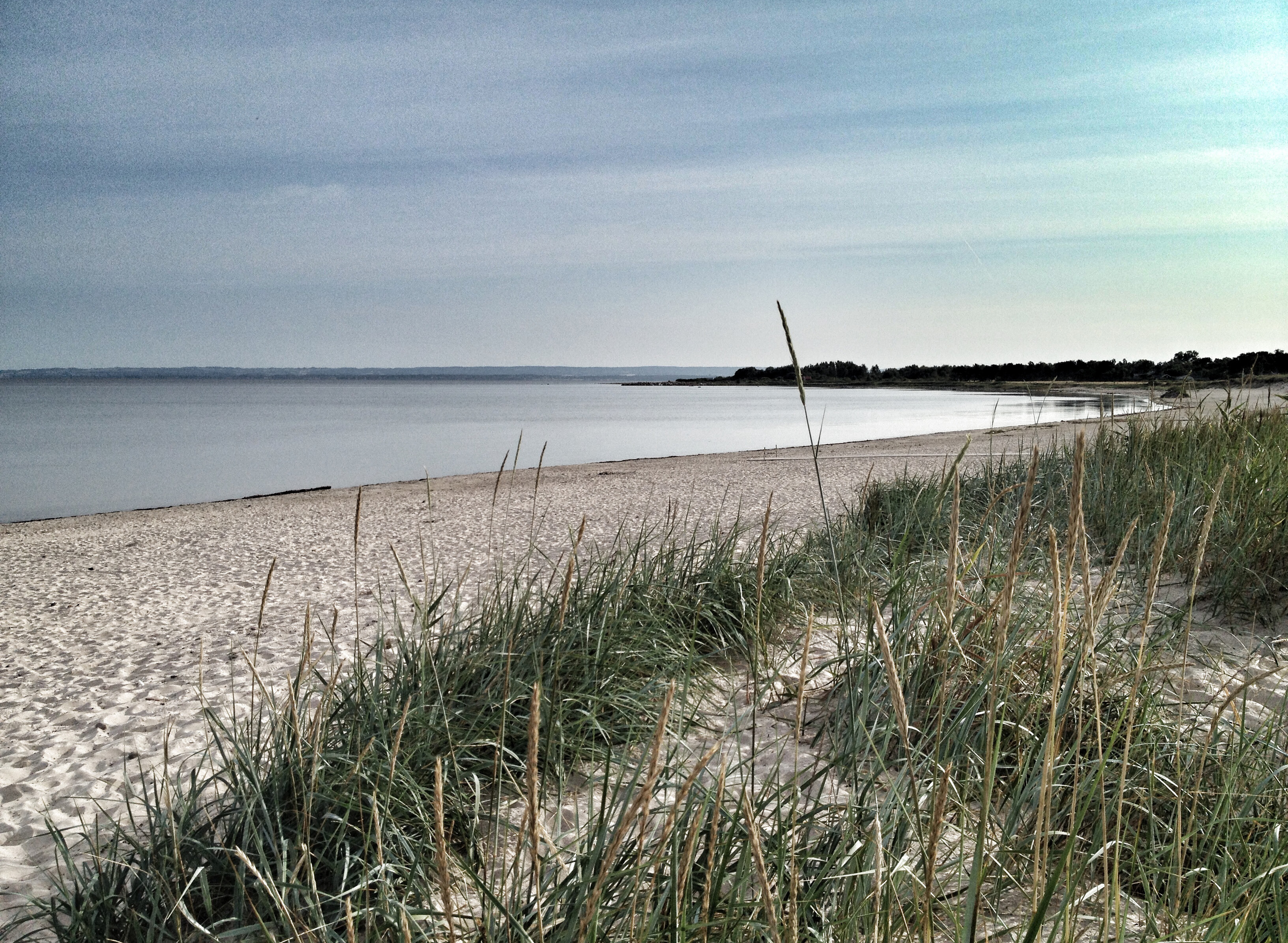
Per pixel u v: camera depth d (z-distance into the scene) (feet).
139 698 17.40
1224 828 7.13
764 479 58.18
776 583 15.88
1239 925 5.33
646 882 6.22
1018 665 9.47
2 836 10.91
